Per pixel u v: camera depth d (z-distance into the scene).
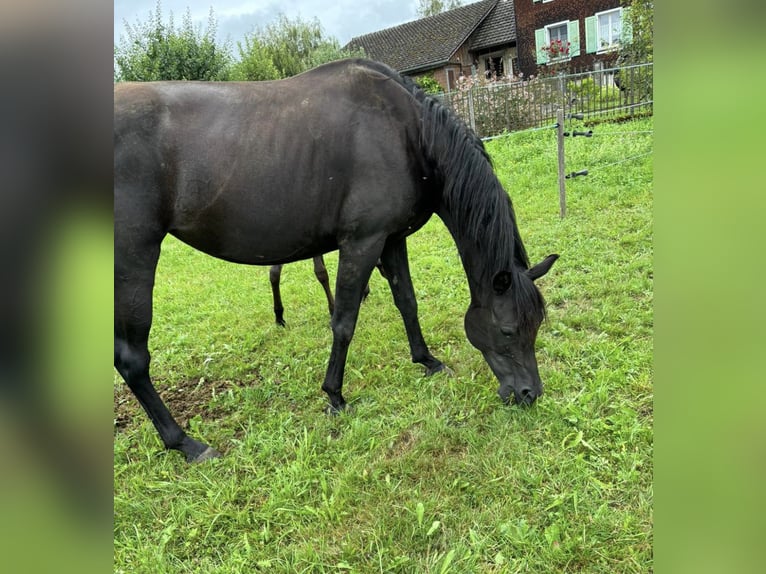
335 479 2.40
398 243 3.03
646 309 3.55
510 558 1.92
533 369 2.60
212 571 2.01
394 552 2.00
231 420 2.99
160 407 2.64
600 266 4.27
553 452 2.40
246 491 2.41
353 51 23.98
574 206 5.87
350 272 2.68
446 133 2.56
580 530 1.98
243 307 4.84
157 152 2.37
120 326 2.49
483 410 2.76
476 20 24.25
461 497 2.22
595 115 10.44
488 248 2.51
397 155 2.57
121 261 2.38
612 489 2.16
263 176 2.46
